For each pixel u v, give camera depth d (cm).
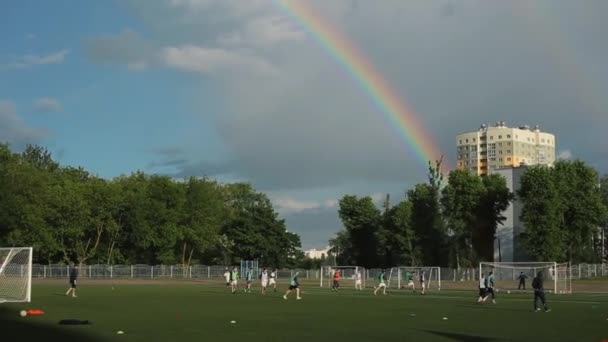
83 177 12875
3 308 3412
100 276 9712
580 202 9219
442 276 9275
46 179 10231
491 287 4291
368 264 11712
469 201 10200
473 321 2764
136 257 11206
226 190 13325
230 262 12638
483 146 19912
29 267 4041
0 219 8969
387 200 11894
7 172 9262
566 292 5950
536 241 8988
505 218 10400
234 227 12181
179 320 2719
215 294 5244
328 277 9912
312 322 2683
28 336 2094
